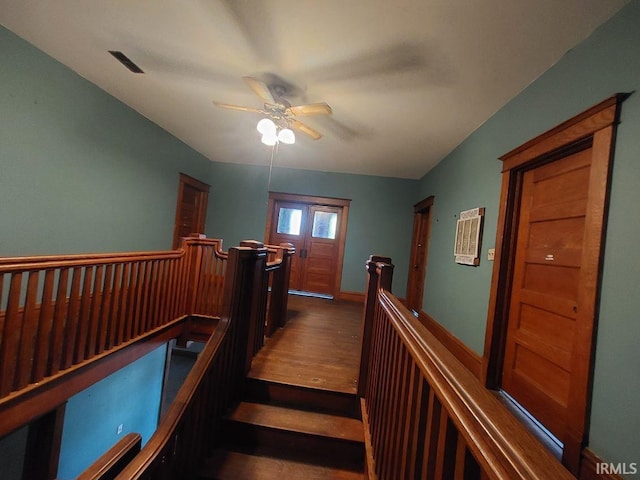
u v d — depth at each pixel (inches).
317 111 98.9
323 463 68.9
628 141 55.3
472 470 24.2
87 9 76.0
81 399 122.1
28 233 96.8
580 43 68.7
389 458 48.4
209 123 151.3
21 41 89.7
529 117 86.8
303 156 195.2
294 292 229.0
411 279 214.4
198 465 62.0
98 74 108.7
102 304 86.1
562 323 72.0
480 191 115.2
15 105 90.1
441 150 153.1
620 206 55.7
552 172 81.0
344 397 82.3
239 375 83.4
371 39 76.2
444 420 28.1
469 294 115.3
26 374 65.5
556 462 17.1
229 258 74.9
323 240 231.0
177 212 184.9
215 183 232.5
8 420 62.1
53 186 104.1
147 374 167.0
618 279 54.6
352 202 226.1
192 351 265.1
